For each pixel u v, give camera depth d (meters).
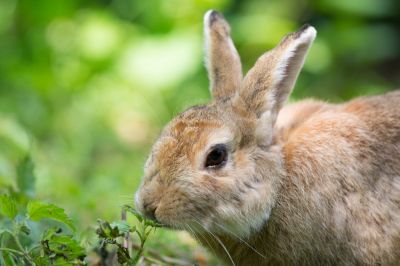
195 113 9.90
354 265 10.14
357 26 21.09
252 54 20.11
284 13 21.20
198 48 19.14
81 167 16.02
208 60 11.00
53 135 17.97
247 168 9.62
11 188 11.18
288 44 10.05
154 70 18.81
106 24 19.33
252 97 10.05
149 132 18.23
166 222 9.33
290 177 10.03
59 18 20.00
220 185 9.41
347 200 10.02
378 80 21.86
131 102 18.92
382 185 10.11
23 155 14.70
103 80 19.23
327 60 20.02
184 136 9.55
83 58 19.19
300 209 9.97
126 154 17.30
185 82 19.27
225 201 9.46
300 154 10.12
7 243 9.91
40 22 19.91
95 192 13.46
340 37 20.98
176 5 19.34
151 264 10.62
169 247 11.32
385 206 10.05
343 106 10.86
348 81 20.97
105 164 16.27
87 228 10.94
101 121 18.56
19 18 20.05
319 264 10.17
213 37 10.98
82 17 20.08
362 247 10.05
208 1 19.20
